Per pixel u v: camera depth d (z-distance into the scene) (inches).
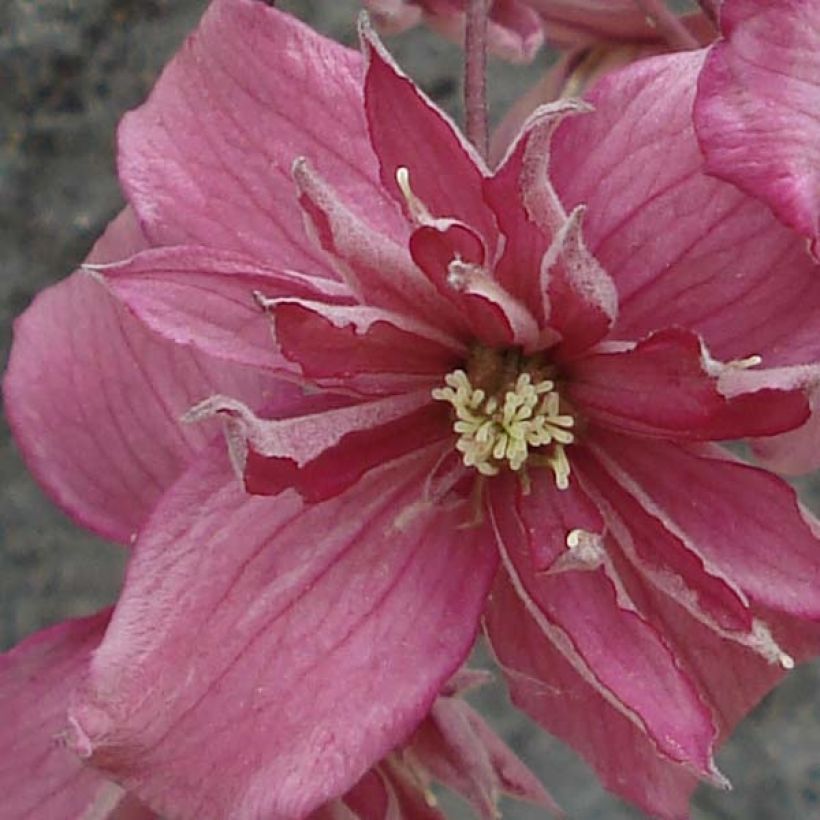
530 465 7.2
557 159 7.0
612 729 7.5
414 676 7.1
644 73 7.0
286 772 6.9
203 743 6.9
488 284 6.9
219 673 6.9
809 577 7.0
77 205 13.5
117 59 13.6
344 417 7.0
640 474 7.2
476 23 7.5
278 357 7.0
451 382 7.1
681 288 7.0
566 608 7.1
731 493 7.1
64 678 7.7
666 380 6.9
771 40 6.6
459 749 7.9
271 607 7.0
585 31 8.7
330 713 7.0
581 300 6.9
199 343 7.0
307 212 6.9
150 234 7.3
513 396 7.1
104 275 7.0
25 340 7.9
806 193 6.5
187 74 7.3
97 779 7.7
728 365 6.8
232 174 7.3
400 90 6.8
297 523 7.1
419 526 7.2
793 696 13.6
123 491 7.9
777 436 7.0
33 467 7.9
